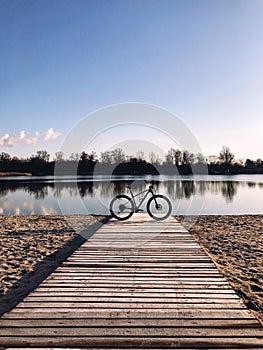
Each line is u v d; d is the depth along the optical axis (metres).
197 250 5.48
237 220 11.16
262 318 3.51
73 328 2.79
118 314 3.05
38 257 6.36
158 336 2.65
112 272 4.30
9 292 4.50
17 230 9.30
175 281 3.94
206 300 3.35
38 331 2.74
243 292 4.30
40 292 3.59
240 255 6.33
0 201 18.66
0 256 6.42
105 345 2.54
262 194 22.53
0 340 2.60
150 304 3.27
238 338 2.60
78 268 4.49
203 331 2.72
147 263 4.72
